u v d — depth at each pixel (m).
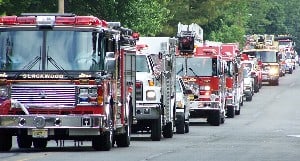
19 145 47.81
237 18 178.00
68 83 43.44
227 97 89.19
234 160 40.88
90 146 49.16
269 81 157.50
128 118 49.16
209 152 45.50
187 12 138.75
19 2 82.69
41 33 43.75
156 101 54.91
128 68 49.41
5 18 43.88
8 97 43.44
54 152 44.25
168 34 130.50
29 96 43.47
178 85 65.06
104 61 43.75
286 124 79.62
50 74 43.44
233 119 87.81
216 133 65.50
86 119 43.38
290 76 191.38
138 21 91.69
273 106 111.50
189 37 70.31
